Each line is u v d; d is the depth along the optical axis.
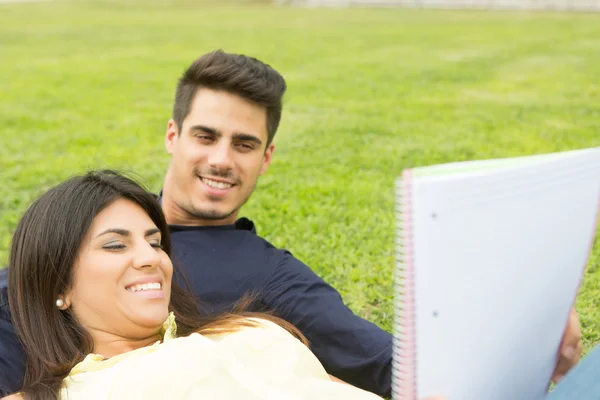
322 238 5.15
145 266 2.55
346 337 2.91
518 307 1.85
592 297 4.10
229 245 3.15
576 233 1.97
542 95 10.89
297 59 14.98
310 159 7.46
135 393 2.22
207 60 3.24
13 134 9.09
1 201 6.33
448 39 17.86
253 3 32.28
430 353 1.69
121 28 21.41
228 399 2.25
